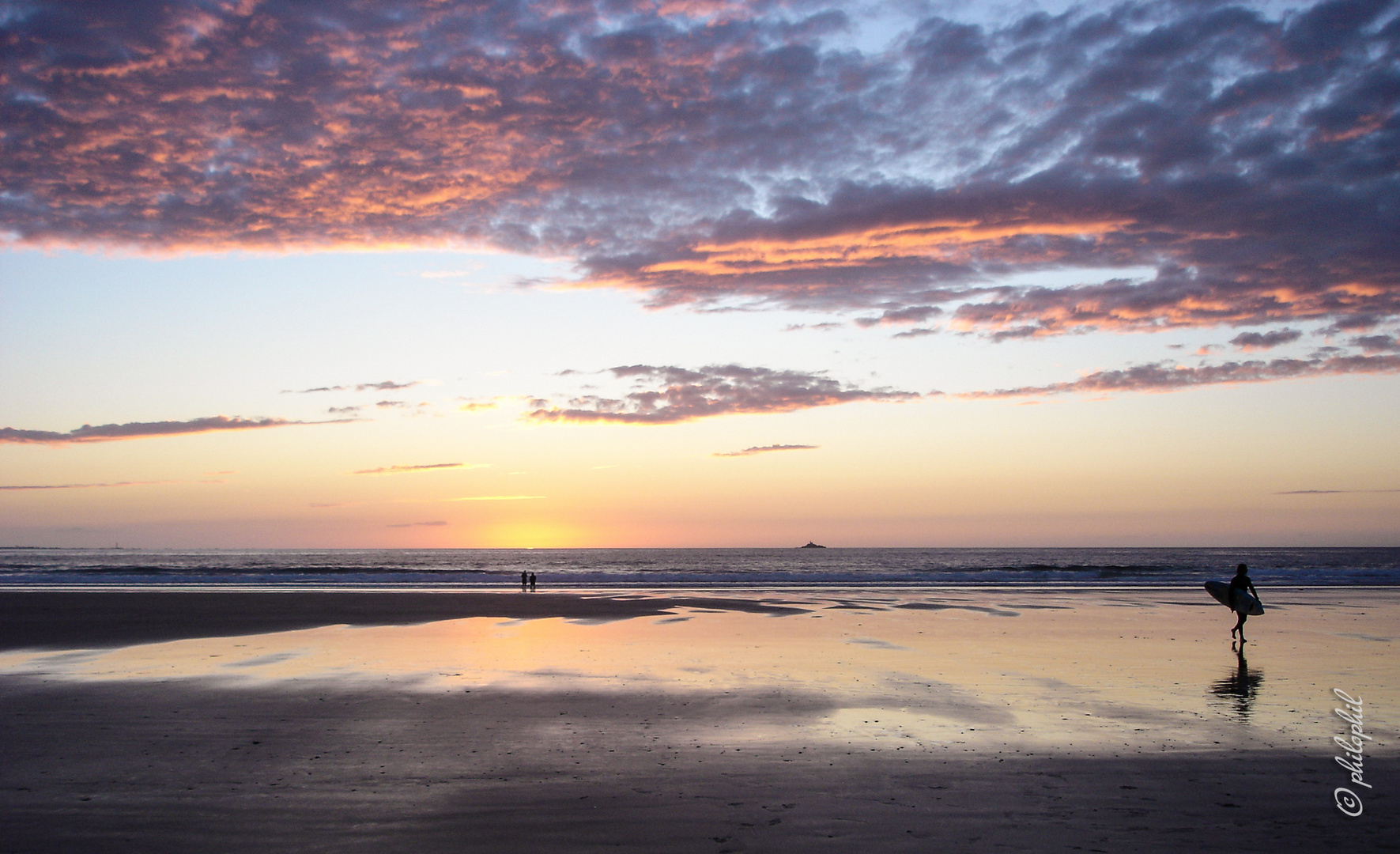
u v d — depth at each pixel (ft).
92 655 47.65
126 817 20.16
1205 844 18.57
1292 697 34.83
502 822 19.79
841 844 18.43
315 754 25.85
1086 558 415.23
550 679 39.34
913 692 35.94
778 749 26.37
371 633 58.59
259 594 101.30
